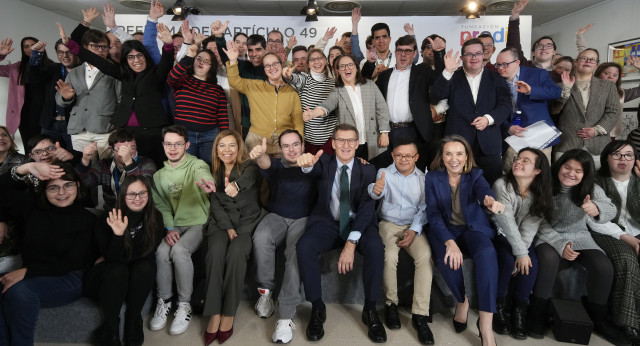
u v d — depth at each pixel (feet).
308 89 9.55
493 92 8.66
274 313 7.40
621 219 7.66
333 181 7.45
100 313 6.43
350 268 6.79
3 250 6.76
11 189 6.47
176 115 9.38
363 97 9.34
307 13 18.26
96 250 6.84
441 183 7.14
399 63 9.69
